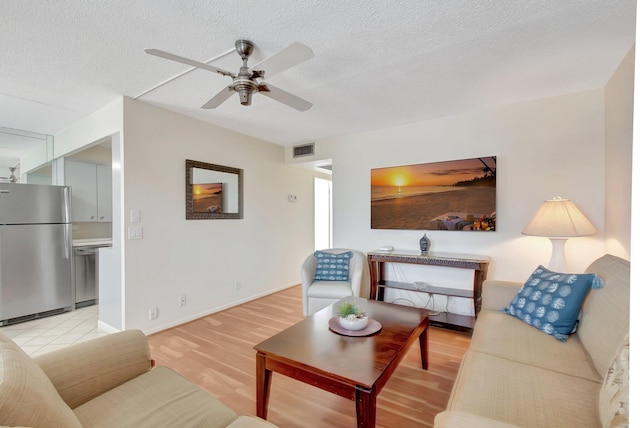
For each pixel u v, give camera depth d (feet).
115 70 7.52
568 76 8.04
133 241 9.27
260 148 14.12
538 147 9.57
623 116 7.26
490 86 8.65
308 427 5.44
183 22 5.71
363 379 4.39
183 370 7.37
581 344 5.34
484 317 6.84
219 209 12.06
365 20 5.73
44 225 11.65
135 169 9.32
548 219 8.00
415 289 10.67
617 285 5.03
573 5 5.34
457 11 5.50
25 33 5.98
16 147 14.19
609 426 2.90
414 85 8.56
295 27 5.90
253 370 7.38
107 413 3.76
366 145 12.93
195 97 9.17
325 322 6.64
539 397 3.98
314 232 17.95
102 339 4.55
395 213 12.08
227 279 12.39
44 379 3.24
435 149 11.34
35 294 11.36
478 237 10.57
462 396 4.08
